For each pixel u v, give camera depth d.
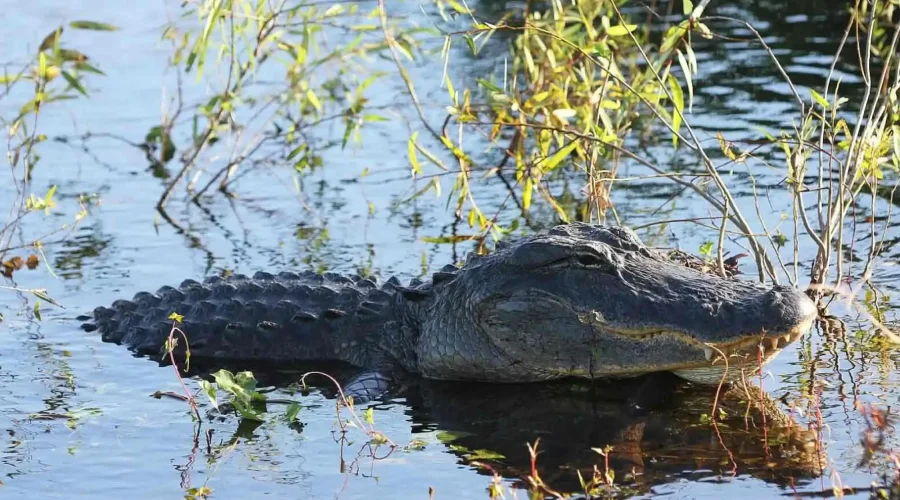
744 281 12.87
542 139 19.06
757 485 10.44
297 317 15.15
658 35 27.78
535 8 29.34
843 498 10.05
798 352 13.78
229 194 21.73
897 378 12.78
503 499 10.17
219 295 15.84
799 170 15.66
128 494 10.80
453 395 13.48
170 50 29.17
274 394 13.70
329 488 10.79
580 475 10.51
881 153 16.42
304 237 19.36
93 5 33.19
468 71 27.08
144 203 21.20
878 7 16.83
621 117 20.16
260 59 23.22
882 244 16.98
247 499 10.60
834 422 11.72
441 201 20.83
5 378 14.17
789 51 26.94
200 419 12.73
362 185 21.77
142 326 15.66
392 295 15.03
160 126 23.19
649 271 12.98
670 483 10.59
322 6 25.00
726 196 15.34
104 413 12.97
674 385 13.08
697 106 24.06
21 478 11.20
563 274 13.03
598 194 17.16
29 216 20.42
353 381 13.86
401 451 11.68
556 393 13.33
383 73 22.33
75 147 23.86
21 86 26.77
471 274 13.73
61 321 16.33
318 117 24.36
